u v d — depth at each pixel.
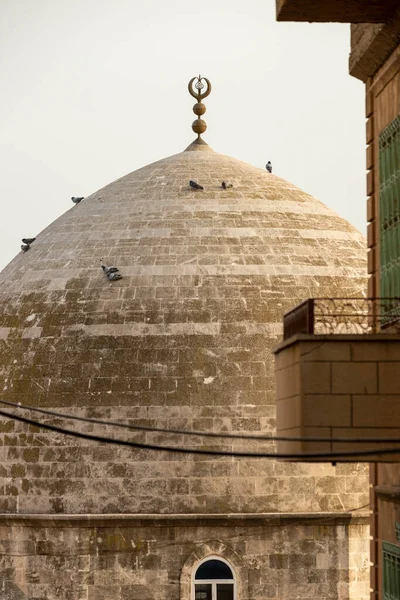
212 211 65.56
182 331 60.91
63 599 59.66
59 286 63.84
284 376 34.69
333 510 59.66
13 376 62.25
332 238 65.81
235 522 59.22
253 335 60.88
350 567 59.38
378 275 38.66
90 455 60.25
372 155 39.53
